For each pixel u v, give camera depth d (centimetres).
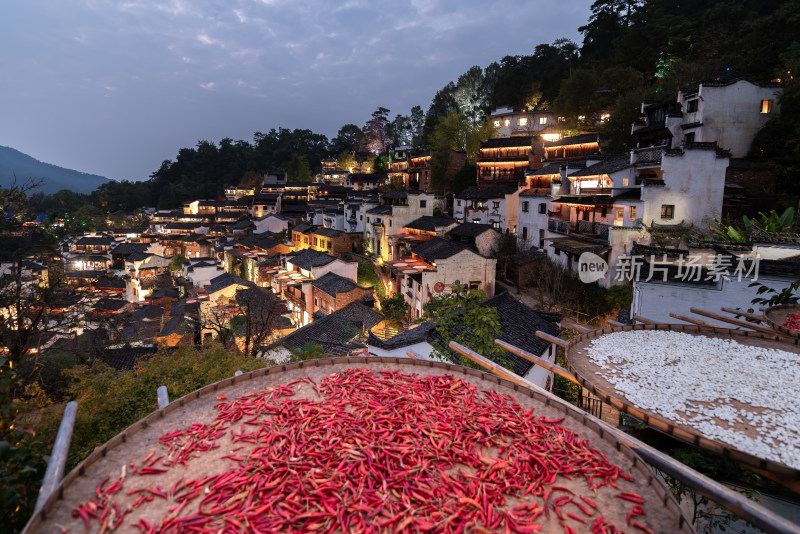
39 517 269
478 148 5738
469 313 1144
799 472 312
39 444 487
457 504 295
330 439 366
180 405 431
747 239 1902
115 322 4175
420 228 4256
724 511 687
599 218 3020
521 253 3600
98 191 11731
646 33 4753
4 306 1282
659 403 432
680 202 2542
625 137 3966
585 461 346
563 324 2492
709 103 2970
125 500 297
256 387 475
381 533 273
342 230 5734
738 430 383
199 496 302
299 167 9919
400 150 8481
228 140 12262
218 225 8012
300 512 285
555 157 4616
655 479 312
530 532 273
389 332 2897
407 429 382
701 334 654
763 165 2792
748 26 3681
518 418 407
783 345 605
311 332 2584
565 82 5031
